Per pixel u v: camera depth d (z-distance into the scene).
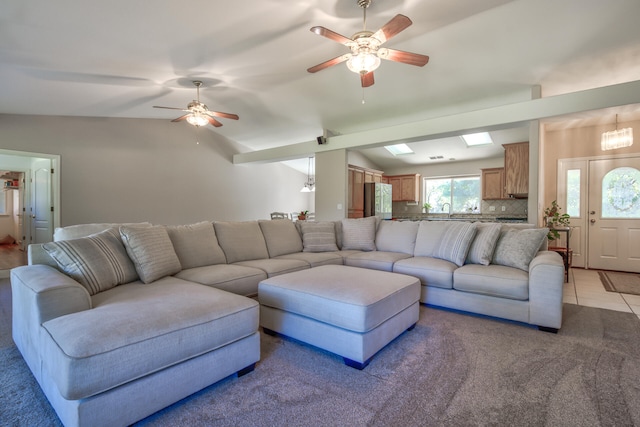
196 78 4.12
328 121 6.03
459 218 7.67
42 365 1.52
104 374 1.26
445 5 2.78
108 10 2.37
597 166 5.27
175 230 2.95
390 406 1.56
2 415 1.47
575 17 2.85
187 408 1.54
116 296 1.85
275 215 7.12
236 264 3.15
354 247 4.15
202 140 7.32
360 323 1.88
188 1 2.40
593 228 5.31
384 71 4.08
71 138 5.40
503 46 3.38
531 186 4.04
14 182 9.08
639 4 2.62
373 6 2.76
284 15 2.79
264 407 1.55
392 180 8.55
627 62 3.51
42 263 2.15
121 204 6.01
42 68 3.25
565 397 1.62
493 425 1.41
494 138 6.29
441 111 5.36
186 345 1.52
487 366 1.95
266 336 2.43
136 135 6.23
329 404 1.57
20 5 2.16
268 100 5.12
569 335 2.44
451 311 3.02
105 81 3.85
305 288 2.19
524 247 2.88
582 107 3.63
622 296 3.61
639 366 1.95
